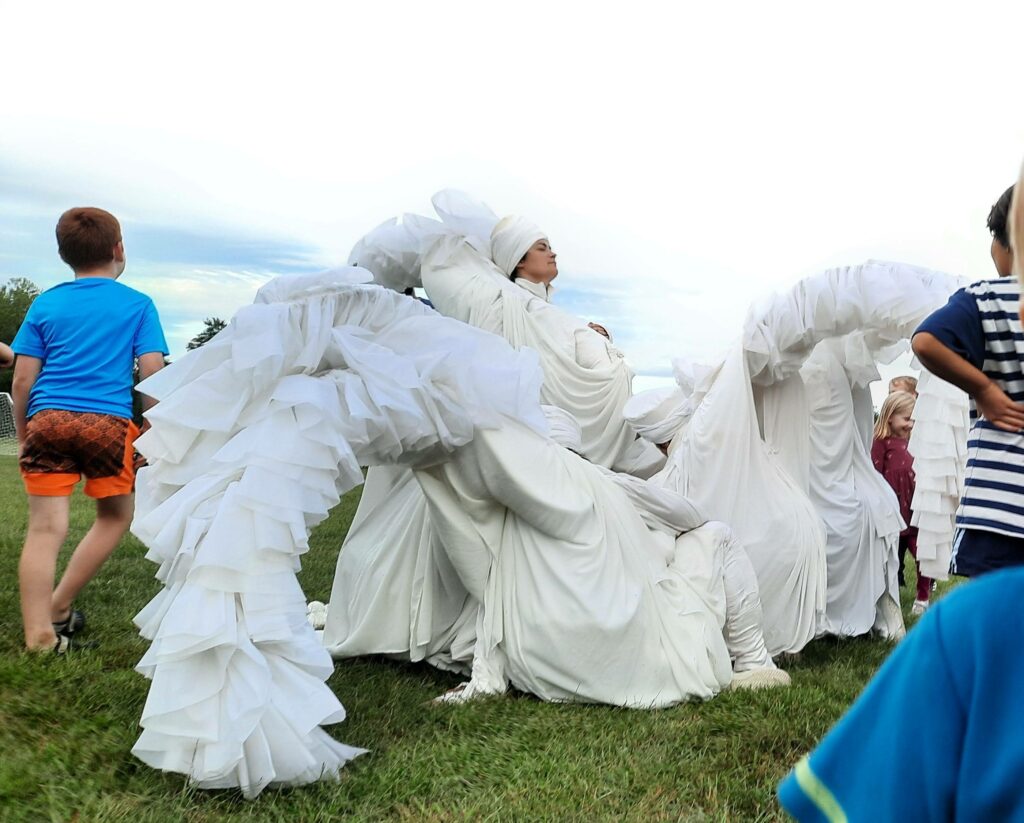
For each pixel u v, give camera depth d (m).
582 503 4.29
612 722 3.87
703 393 5.68
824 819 0.96
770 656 4.94
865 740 0.96
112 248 5.01
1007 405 2.90
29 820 2.73
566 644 4.16
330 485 3.41
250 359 3.37
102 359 4.73
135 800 2.90
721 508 5.29
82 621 4.91
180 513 3.18
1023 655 0.88
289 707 3.07
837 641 5.84
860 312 5.32
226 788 3.01
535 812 2.95
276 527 3.15
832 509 5.81
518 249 5.76
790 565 5.28
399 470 5.07
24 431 4.63
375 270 5.62
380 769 3.26
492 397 4.18
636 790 3.17
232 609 3.03
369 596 4.73
